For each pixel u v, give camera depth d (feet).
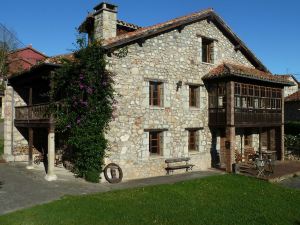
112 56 46.29
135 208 32.22
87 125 45.37
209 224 28.63
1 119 111.55
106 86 45.29
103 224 27.55
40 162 58.90
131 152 47.98
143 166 49.29
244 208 33.76
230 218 30.40
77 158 47.70
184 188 41.39
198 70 57.11
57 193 37.40
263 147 69.15
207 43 61.16
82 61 44.70
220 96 56.85
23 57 146.92
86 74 44.55
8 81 60.29
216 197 37.81
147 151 49.85
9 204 32.86
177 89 53.78
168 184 43.29
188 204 34.50
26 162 59.26
